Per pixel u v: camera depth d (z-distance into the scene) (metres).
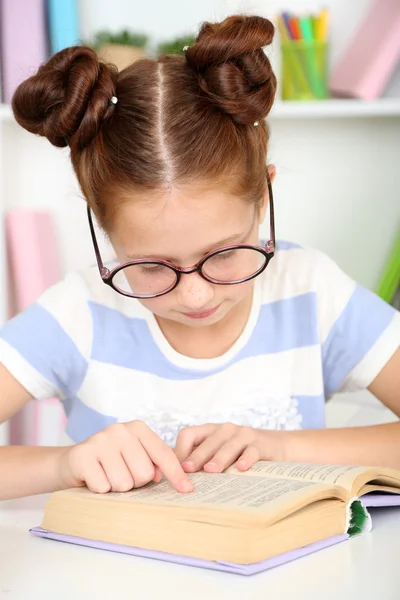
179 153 1.02
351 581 0.68
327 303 1.39
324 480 0.86
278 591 0.67
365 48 2.33
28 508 1.01
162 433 1.34
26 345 1.32
